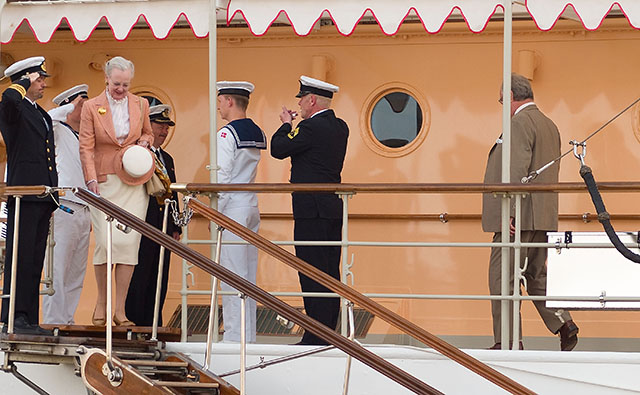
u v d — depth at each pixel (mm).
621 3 12750
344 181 16734
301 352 12344
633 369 11969
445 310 16141
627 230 16000
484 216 13688
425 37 16562
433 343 10305
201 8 13641
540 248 13727
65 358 11508
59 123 14305
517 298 12398
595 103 16188
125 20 13812
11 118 11914
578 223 16188
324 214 13570
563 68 16250
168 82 17203
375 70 16688
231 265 14188
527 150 13586
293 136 13727
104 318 12906
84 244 14336
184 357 12133
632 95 16094
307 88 14141
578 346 14805
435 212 16406
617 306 12578
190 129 17156
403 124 16688
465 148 16469
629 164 16109
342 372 12328
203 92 17125
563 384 12102
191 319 16359
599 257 12656
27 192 11242
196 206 11203
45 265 14203
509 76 12922
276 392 12414
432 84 16562
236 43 16969
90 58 17219
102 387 10719
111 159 12805
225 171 14125
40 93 12430
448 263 16312
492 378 10273
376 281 16484
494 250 13625
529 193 12656
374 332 15766
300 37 16812
